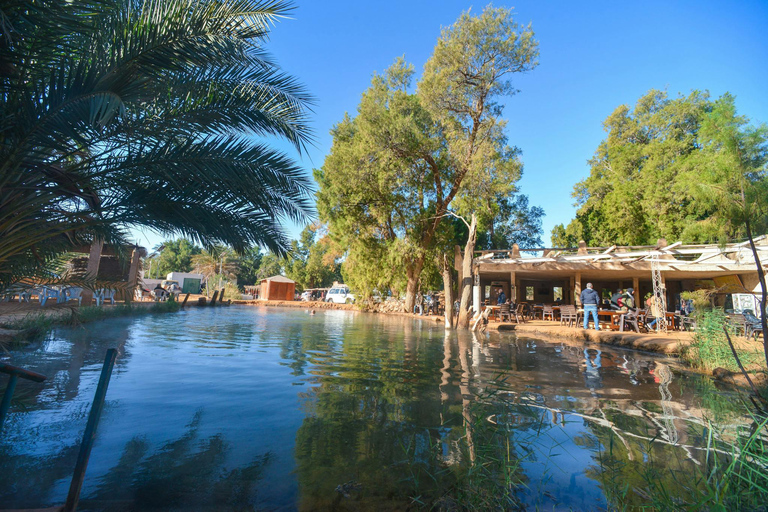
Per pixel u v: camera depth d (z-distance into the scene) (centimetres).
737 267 1580
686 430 399
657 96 3105
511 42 1867
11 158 393
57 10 344
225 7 493
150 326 1325
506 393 540
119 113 334
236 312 2600
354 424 399
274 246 629
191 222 515
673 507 233
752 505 237
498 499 261
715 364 723
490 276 2489
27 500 246
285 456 322
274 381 573
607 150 3359
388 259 2720
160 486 270
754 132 399
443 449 343
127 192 494
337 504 254
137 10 460
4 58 359
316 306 4438
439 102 2078
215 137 504
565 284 2628
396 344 1094
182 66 462
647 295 2523
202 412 423
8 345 768
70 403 438
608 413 454
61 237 625
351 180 2434
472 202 2345
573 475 300
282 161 550
